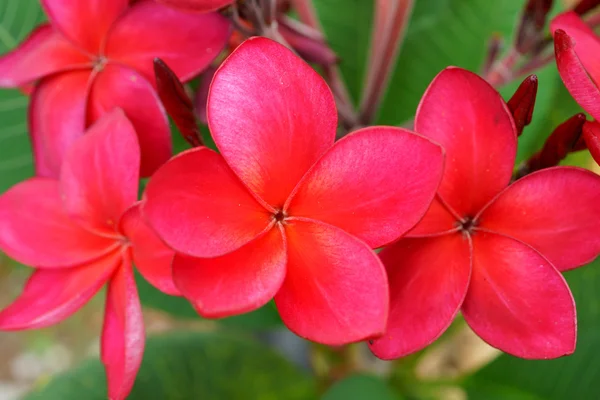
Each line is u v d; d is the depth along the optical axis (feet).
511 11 1.45
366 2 1.51
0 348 3.21
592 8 1.20
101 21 1.16
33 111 1.20
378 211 0.98
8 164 1.40
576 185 1.03
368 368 1.61
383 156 0.98
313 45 1.24
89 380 1.46
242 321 1.46
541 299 1.02
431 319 1.03
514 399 1.45
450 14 1.47
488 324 1.04
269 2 1.14
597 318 1.41
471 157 1.04
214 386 1.48
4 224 1.17
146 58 1.14
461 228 1.05
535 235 1.05
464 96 1.03
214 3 1.07
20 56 1.22
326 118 1.00
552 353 1.01
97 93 1.16
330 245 0.98
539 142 1.47
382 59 1.28
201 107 1.20
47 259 1.14
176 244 0.95
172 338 1.51
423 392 1.55
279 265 0.99
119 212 1.11
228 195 0.99
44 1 1.16
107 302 1.13
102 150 1.10
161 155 1.13
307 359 1.80
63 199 1.12
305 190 1.00
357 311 0.96
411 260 1.03
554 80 1.38
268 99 0.99
